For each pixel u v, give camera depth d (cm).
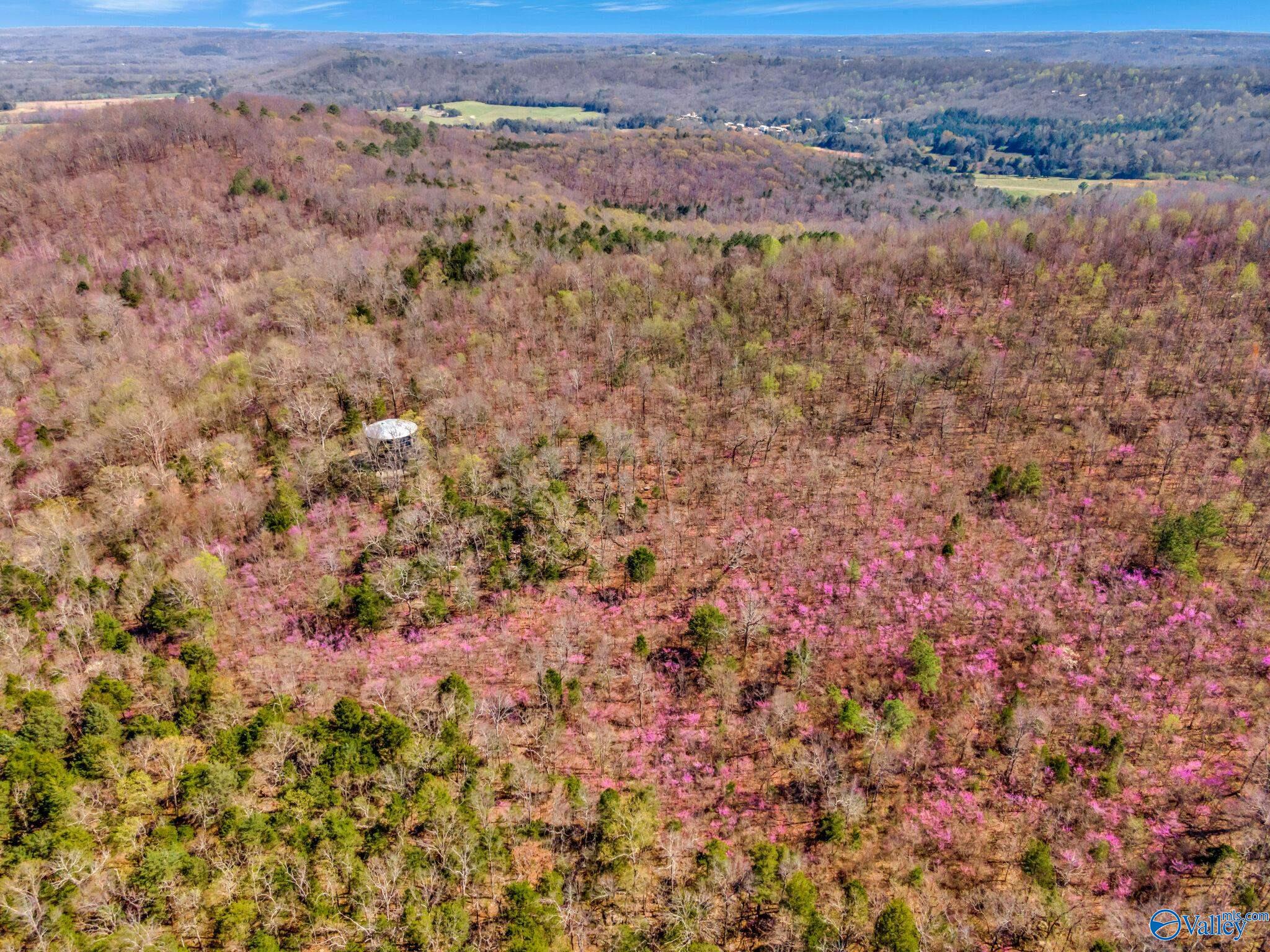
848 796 4547
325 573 6291
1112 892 4147
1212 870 4138
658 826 4459
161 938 3484
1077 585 6056
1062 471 7275
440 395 8350
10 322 10262
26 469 7344
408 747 4506
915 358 9031
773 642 5772
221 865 3819
